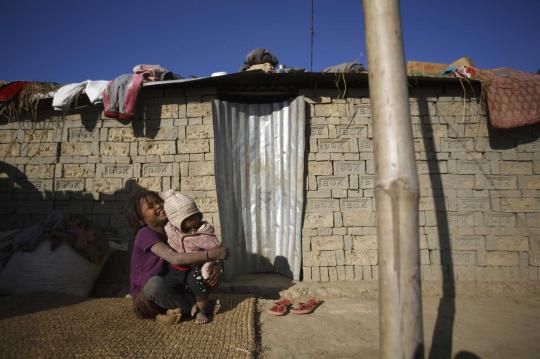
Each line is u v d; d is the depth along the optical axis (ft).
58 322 8.96
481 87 14.43
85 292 12.19
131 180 14.46
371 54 5.21
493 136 14.56
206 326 9.11
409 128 4.99
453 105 14.70
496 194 14.30
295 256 14.01
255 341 8.50
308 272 13.97
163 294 8.93
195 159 14.43
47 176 14.60
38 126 14.84
